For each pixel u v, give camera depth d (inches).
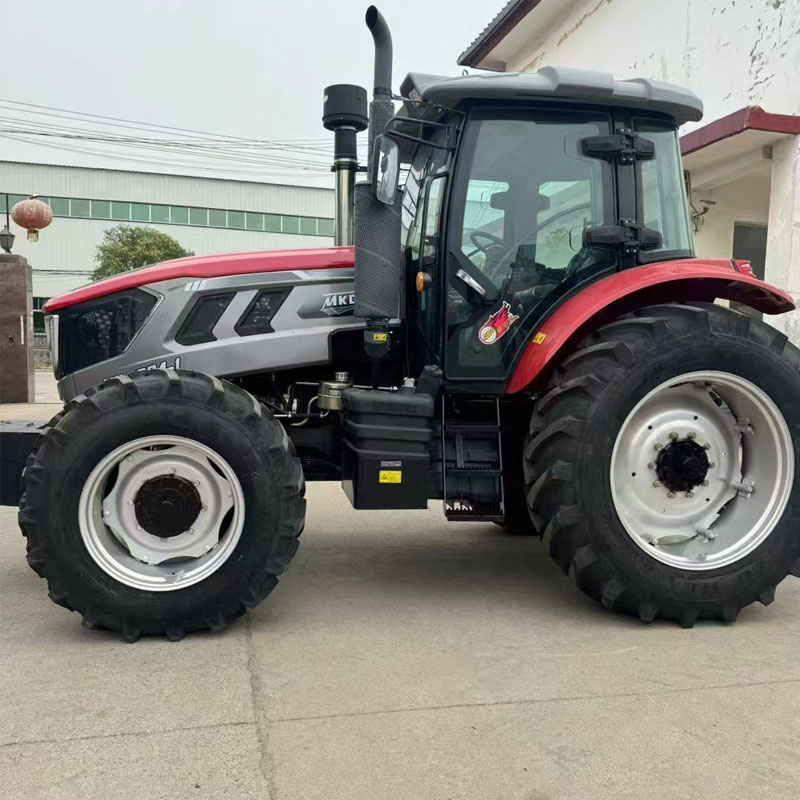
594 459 108.0
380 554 153.7
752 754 74.8
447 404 129.8
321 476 133.7
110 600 101.2
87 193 1609.3
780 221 262.7
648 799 67.4
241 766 71.6
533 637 106.6
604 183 123.3
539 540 165.9
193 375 106.8
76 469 100.5
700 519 118.6
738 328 113.3
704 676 93.4
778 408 114.1
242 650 100.5
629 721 81.2
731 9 283.0
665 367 110.2
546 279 122.6
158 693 86.8
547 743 76.4
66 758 72.6
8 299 478.0
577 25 393.4
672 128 127.9
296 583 132.8
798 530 114.5
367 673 93.0
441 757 73.6
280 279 124.6
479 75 118.7
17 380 482.3
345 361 130.7
